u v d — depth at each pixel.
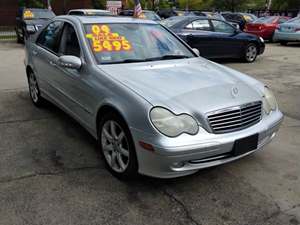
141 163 3.17
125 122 3.24
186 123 3.05
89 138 4.54
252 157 4.08
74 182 3.46
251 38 11.36
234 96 3.40
